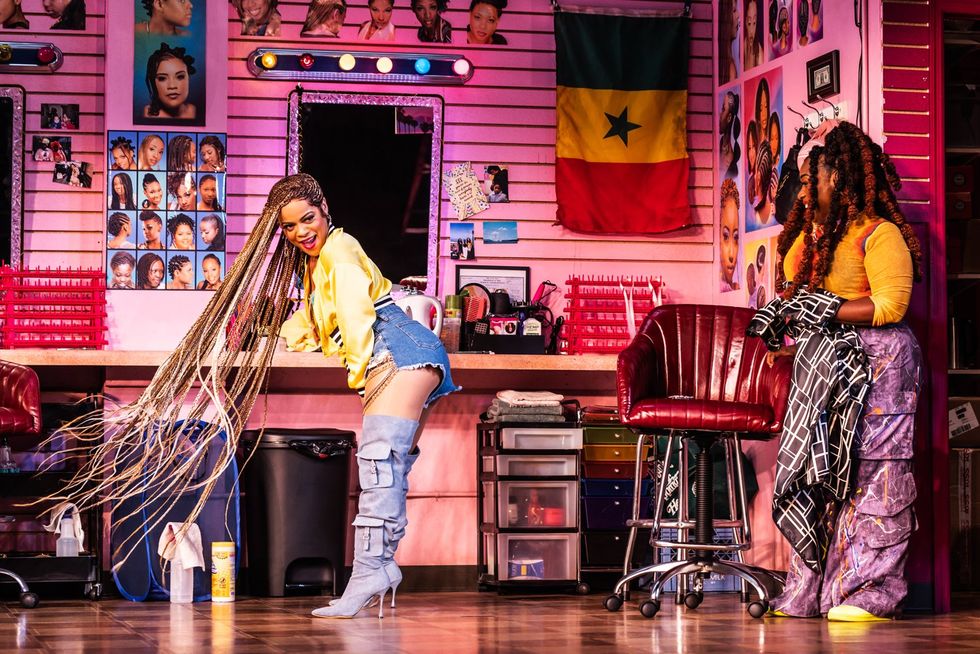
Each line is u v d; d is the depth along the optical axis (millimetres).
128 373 6078
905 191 5234
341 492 5777
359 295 4523
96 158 6285
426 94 6508
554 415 5848
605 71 6629
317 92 6391
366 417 4625
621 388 5074
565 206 6547
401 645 3844
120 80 6164
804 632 4332
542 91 6629
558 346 6508
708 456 5145
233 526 5719
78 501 5668
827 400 4734
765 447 6180
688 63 6766
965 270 6312
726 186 6582
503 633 4223
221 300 4605
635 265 6672
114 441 4820
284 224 4621
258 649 3729
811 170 5016
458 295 6316
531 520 5812
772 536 6117
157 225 6188
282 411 6219
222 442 5699
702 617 4836
